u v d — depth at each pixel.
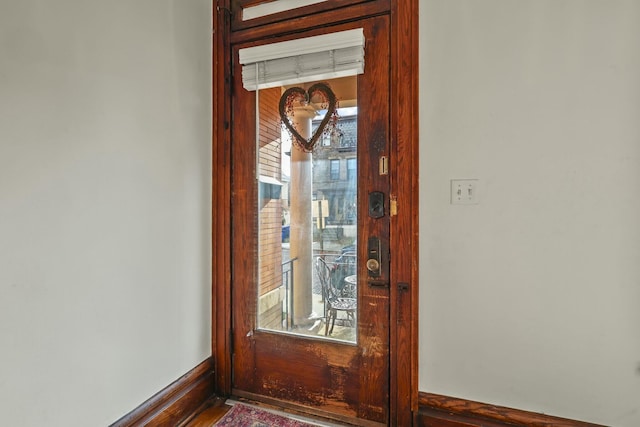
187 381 1.71
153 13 1.52
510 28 1.39
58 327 1.15
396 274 1.57
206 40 1.85
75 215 1.20
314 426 1.64
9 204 1.02
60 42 1.15
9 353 1.02
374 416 1.62
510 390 1.42
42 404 1.10
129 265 1.41
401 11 1.54
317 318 1.73
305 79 1.71
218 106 1.87
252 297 1.85
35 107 1.08
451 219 1.49
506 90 1.40
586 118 1.31
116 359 1.35
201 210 1.83
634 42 1.25
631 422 1.28
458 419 1.47
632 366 1.27
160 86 1.56
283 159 1.78
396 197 1.57
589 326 1.32
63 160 1.16
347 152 1.67
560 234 1.35
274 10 1.80
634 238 1.26
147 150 1.50
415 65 1.52
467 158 1.46
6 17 1.01
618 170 1.27
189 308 1.75
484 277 1.45
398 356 1.57
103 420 1.30
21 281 1.05
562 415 1.36
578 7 1.30
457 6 1.46
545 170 1.36
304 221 1.75
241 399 1.85
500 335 1.43
